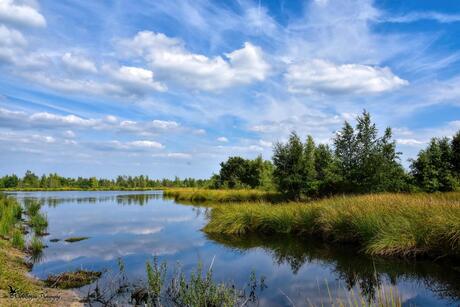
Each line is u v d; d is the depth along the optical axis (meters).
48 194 65.69
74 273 9.12
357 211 13.07
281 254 11.93
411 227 10.71
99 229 18.25
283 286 8.20
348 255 11.41
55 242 14.38
